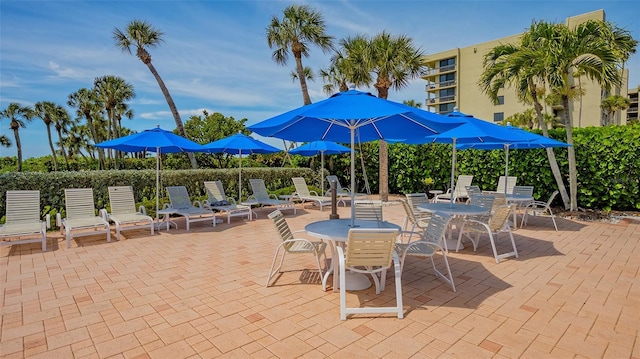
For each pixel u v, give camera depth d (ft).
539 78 30.60
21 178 26.20
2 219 25.55
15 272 16.72
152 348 9.92
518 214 31.60
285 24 48.67
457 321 11.45
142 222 24.45
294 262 18.30
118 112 109.09
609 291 14.05
